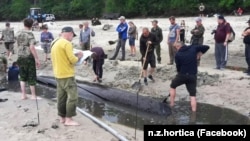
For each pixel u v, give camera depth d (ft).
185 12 183.11
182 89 39.29
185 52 31.68
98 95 38.52
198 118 31.04
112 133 26.05
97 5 209.56
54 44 25.95
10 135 25.54
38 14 179.83
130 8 194.29
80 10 212.43
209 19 145.38
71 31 25.89
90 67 51.37
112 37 93.61
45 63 56.80
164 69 45.93
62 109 27.32
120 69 48.52
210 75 42.91
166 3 189.78
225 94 36.91
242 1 171.32
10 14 238.89
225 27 46.37
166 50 67.77
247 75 43.55
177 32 49.26
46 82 45.03
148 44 39.93
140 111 33.83
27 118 29.14
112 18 194.08
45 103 33.71
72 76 26.08
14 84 43.57
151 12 192.44
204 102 35.29
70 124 27.40
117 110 34.35
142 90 39.96
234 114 31.76
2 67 48.80
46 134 25.59
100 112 33.88
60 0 225.35
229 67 50.08
